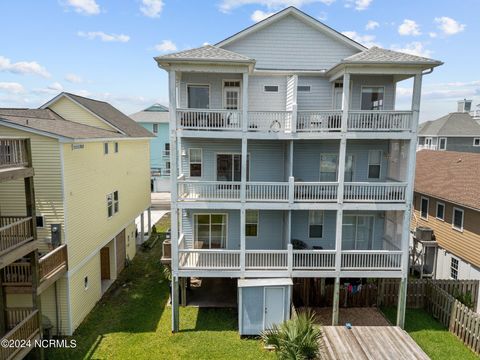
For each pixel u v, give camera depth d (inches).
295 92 487.8
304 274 492.1
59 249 458.9
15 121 475.8
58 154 463.8
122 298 607.8
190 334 486.6
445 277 679.1
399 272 495.5
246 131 471.8
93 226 571.2
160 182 1646.2
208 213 583.2
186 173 573.0
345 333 450.9
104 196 621.9
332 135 474.6
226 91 551.8
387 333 452.1
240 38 558.9
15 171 363.3
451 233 657.6
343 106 471.8
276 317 482.0
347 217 583.2
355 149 567.2
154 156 1760.6
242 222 485.7
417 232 708.7
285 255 498.9
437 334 488.7
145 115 1822.1
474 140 1577.3
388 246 557.3
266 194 500.7
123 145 733.3
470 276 601.6
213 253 498.0
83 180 533.0
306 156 569.0
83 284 534.3
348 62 450.0
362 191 507.5
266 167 575.5
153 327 507.8
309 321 411.8
